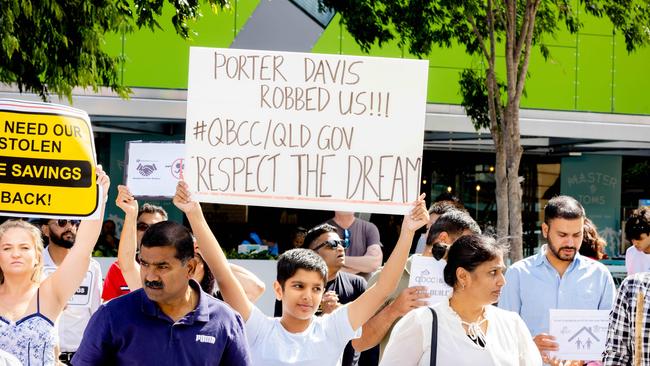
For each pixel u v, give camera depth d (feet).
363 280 21.81
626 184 67.46
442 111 56.65
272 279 38.04
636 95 59.16
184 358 13.08
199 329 13.21
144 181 24.70
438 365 14.79
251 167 16.94
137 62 53.31
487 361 14.75
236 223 58.85
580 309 19.07
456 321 14.97
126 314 13.16
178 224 13.23
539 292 19.72
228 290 15.88
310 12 53.98
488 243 14.89
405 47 55.83
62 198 16.17
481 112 47.52
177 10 35.94
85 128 16.46
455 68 56.54
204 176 16.92
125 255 17.90
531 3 39.09
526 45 39.47
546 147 64.44
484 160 67.56
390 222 54.60
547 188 67.26
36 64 33.60
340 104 17.01
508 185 39.78
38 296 15.94
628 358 16.01
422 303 17.38
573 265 19.83
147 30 53.26
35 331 15.66
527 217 67.36
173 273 12.91
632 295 15.83
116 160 58.85
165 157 24.63
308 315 15.56
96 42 33.22
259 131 16.97
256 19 53.98
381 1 43.11
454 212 19.51
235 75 16.99
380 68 16.98
